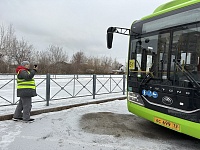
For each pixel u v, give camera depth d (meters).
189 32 3.21
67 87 12.02
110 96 8.82
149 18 4.16
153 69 3.85
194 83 2.99
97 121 5.04
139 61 4.28
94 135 4.03
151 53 3.96
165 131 4.38
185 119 3.11
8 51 25.34
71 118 5.25
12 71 21.97
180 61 3.30
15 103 6.18
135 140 3.82
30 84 4.69
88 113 5.86
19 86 4.66
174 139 3.93
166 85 3.49
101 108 6.63
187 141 3.83
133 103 4.40
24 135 3.91
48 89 6.33
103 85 10.16
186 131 3.10
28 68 4.78
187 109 3.08
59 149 3.33
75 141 3.69
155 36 3.91
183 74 3.21
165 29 3.68
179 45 3.37
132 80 4.46
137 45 4.41
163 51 3.68
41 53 29.75
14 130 4.18
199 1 3.12
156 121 3.69
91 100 7.60
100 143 3.63
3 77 8.41
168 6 4.27
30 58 27.78
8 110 5.53
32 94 4.70
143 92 4.06
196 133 2.96
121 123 4.92
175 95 3.30
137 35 4.43
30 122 4.77
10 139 3.69
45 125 4.59
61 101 7.30
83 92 10.24
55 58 31.58
